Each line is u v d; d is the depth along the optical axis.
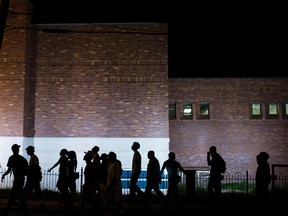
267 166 12.54
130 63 20.67
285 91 23.94
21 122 19.70
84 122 20.41
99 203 12.62
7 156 19.47
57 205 14.58
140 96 20.50
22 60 20.02
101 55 20.73
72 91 20.59
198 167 23.23
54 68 20.70
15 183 11.68
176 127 23.66
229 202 15.70
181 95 23.92
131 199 15.23
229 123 23.67
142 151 20.11
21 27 20.17
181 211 13.47
